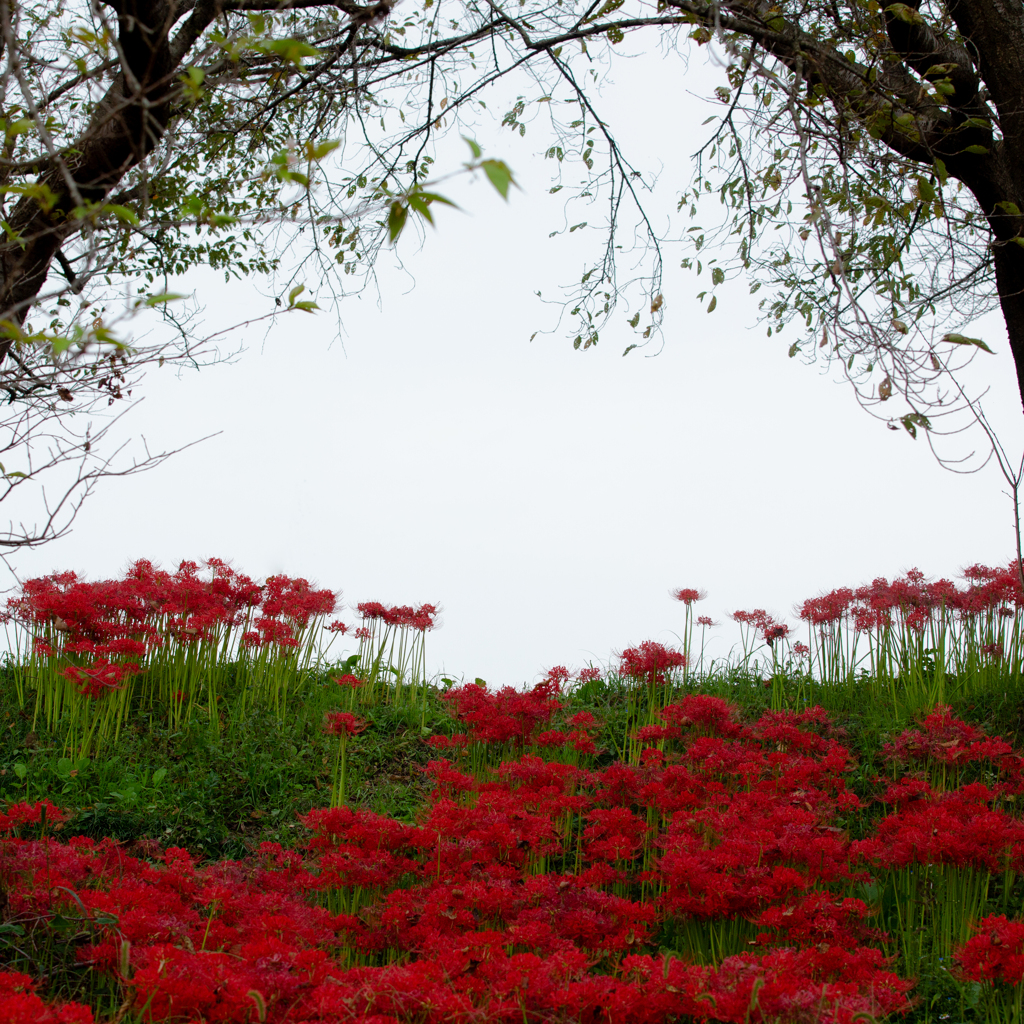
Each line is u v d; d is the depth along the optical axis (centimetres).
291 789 611
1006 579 707
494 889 378
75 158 409
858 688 775
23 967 337
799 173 575
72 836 506
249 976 294
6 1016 251
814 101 559
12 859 374
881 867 467
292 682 795
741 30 542
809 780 520
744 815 453
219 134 616
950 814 453
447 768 538
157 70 393
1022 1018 349
